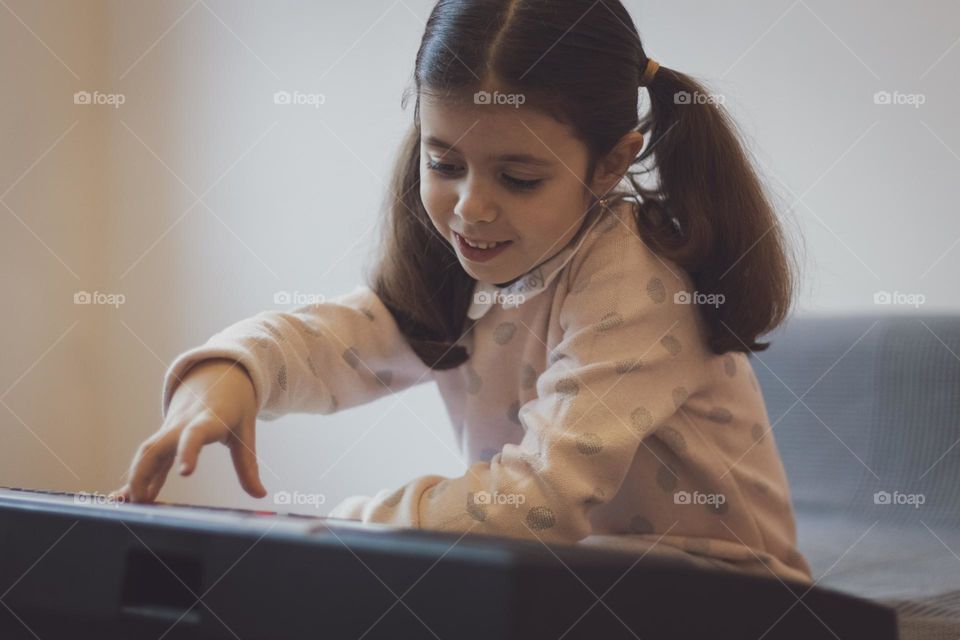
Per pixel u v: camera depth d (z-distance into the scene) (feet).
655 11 5.67
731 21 5.49
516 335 3.04
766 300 2.93
